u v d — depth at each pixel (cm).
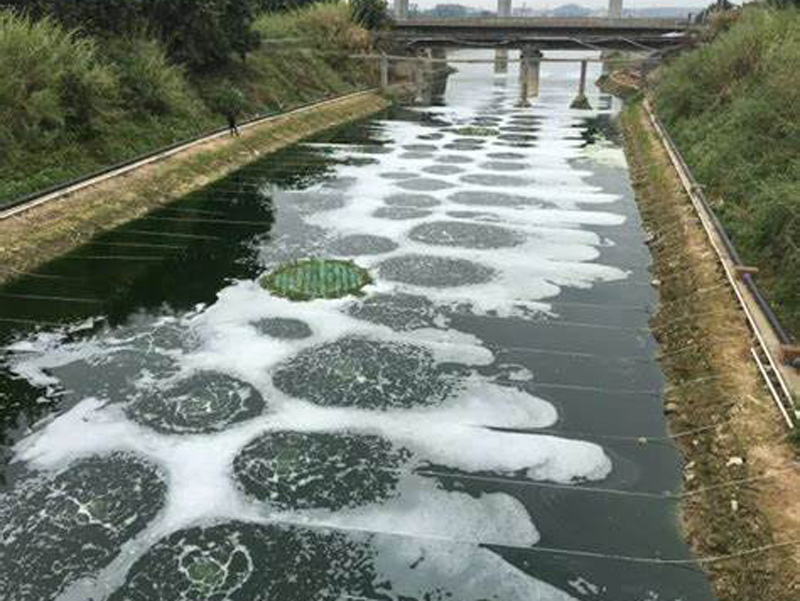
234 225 2186
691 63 3572
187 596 857
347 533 959
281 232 2125
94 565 898
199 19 3638
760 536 896
